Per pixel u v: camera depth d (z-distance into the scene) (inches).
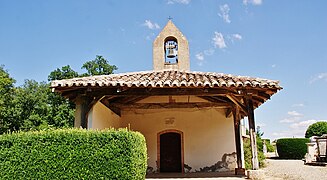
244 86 351.6
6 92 1144.8
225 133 537.6
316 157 779.4
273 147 1493.6
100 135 255.4
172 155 546.0
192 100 534.3
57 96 1158.3
